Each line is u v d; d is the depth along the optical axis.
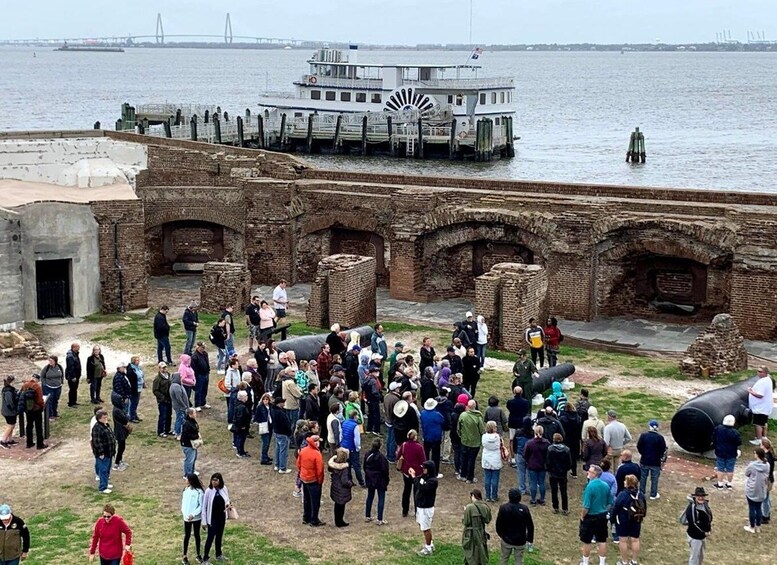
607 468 21.48
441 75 115.06
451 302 44.12
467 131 107.25
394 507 23.77
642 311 41.66
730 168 103.69
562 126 154.62
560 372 32.06
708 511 20.42
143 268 41.75
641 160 107.88
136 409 29.23
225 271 40.94
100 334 38.25
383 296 45.16
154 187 47.97
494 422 23.69
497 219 42.31
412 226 43.72
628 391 32.09
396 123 107.25
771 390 27.58
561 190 43.53
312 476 22.38
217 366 33.69
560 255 41.34
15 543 18.66
